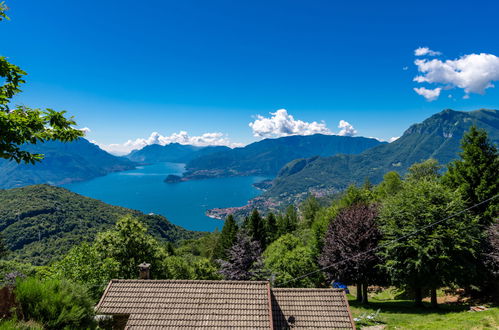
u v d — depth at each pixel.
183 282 17.81
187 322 15.08
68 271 25.41
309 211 88.38
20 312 6.67
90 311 7.92
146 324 15.02
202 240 115.00
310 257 37.16
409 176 55.59
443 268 21.28
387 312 22.75
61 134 6.52
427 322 18.38
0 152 5.66
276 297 17.66
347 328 15.80
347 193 55.97
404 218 23.69
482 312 18.11
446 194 22.84
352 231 27.69
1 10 5.98
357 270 26.28
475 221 21.59
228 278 38.00
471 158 27.44
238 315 15.45
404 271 22.66
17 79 6.29
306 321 16.22
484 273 21.94
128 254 32.16
